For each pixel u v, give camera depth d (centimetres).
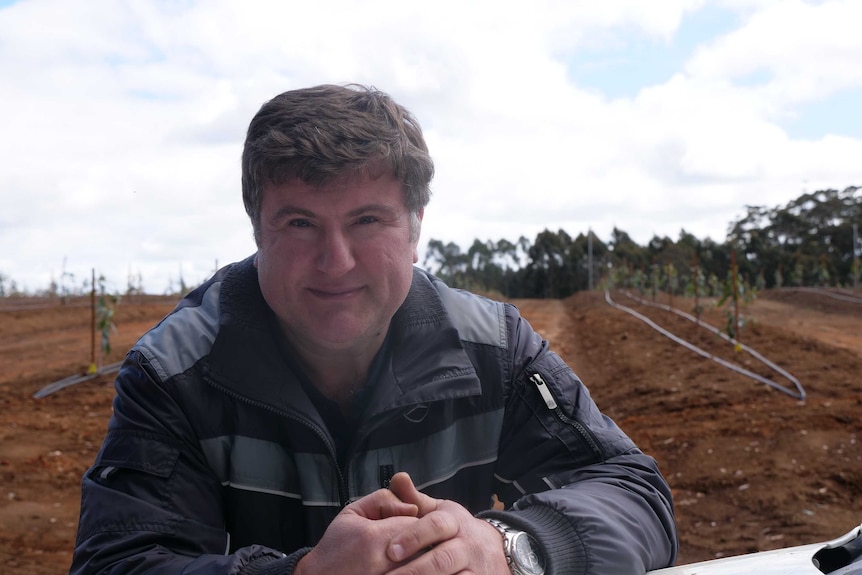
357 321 134
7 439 695
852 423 595
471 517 116
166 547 129
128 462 132
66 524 494
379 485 144
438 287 158
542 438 151
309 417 138
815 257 5522
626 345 1209
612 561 121
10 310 1759
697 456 559
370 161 126
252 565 117
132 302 2347
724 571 99
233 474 139
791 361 899
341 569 107
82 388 938
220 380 136
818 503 448
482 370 151
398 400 141
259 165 127
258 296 142
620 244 6247
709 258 5144
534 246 6047
